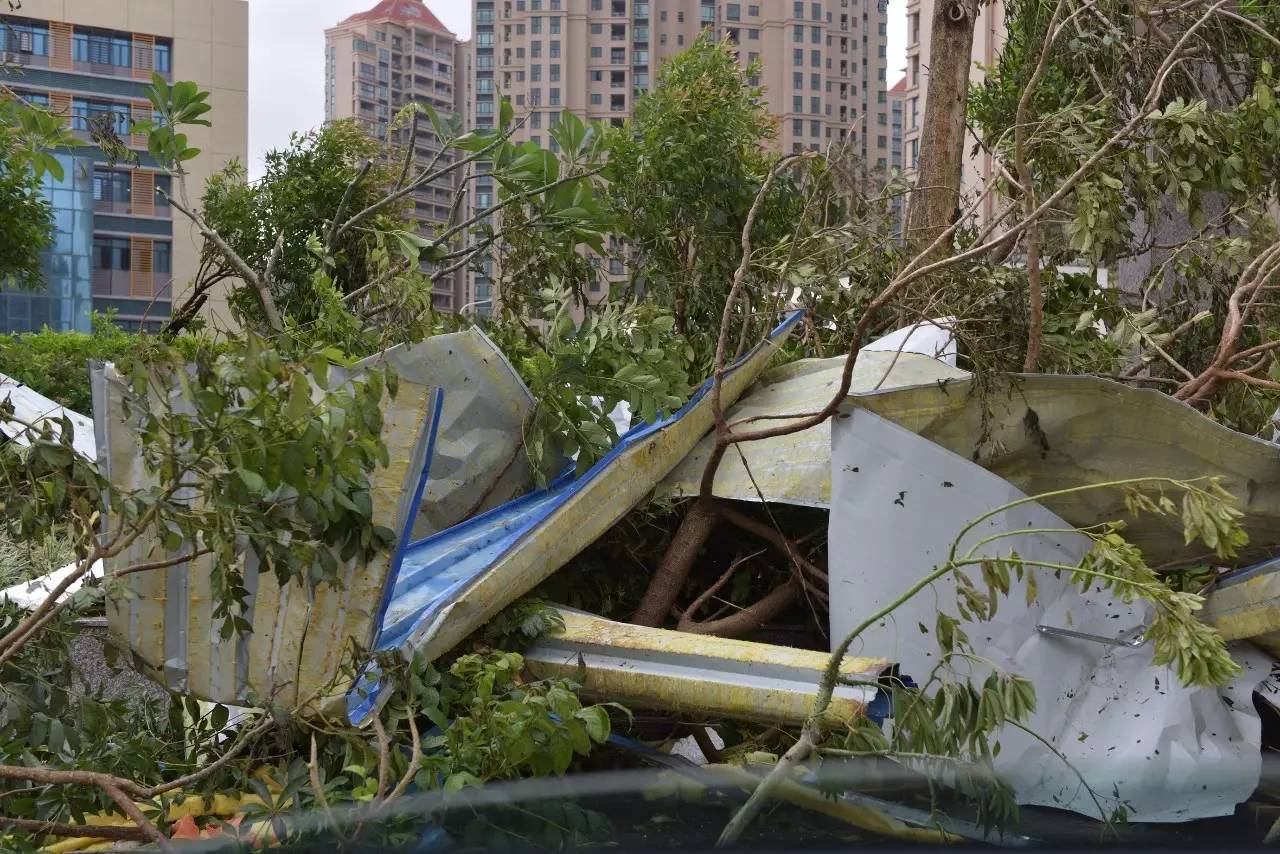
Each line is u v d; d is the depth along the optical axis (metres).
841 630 3.08
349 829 2.54
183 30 50.88
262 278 4.94
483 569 3.03
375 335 4.28
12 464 2.92
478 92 140.25
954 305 4.55
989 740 2.94
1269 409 4.66
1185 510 2.89
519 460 3.84
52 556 6.05
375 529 2.79
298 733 2.86
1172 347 5.50
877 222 5.09
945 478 3.10
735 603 3.87
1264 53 6.16
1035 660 3.13
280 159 7.80
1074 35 5.91
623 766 3.05
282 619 2.88
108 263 46.50
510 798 2.63
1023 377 3.29
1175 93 6.02
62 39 49.56
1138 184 4.86
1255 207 5.27
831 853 2.56
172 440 2.74
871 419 3.14
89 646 4.39
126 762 2.85
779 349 4.48
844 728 2.71
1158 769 3.00
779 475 3.56
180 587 3.02
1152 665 3.17
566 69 111.06
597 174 6.05
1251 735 3.15
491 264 5.65
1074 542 3.32
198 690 2.98
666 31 112.38
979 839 2.70
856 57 93.56
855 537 3.11
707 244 6.33
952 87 7.48
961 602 3.08
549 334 4.37
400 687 2.76
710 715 2.91
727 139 6.45
